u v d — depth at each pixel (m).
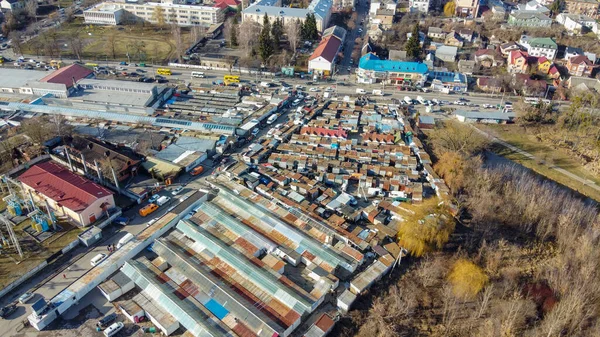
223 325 80.06
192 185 121.12
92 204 103.00
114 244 99.62
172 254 93.94
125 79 184.25
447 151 134.50
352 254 96.50
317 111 163.75
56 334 78.75
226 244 98.19
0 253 94.69
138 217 108.69
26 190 111.00
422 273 93.69
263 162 132.38
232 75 193.38
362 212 111.19
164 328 78.69
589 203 122.38
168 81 186.50
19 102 159.62
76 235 100.75
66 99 159.38
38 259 93.75
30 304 84.25
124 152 131.00
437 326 83.62
